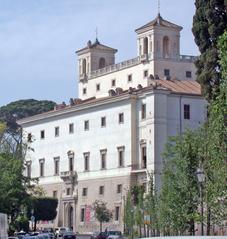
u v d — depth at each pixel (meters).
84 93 176.12
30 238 82.00
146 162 133.50
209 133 45.66
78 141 152.50
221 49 39.06
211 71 66.62
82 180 150.38
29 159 164.88
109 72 167.75
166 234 65.19
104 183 143.88
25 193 91.50
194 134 58.84
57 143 158.62
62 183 155.62
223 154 43.44
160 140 131.88
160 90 132.50
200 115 135.38
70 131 155.00
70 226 152.25
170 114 133.38
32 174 164.12
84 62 179.75
